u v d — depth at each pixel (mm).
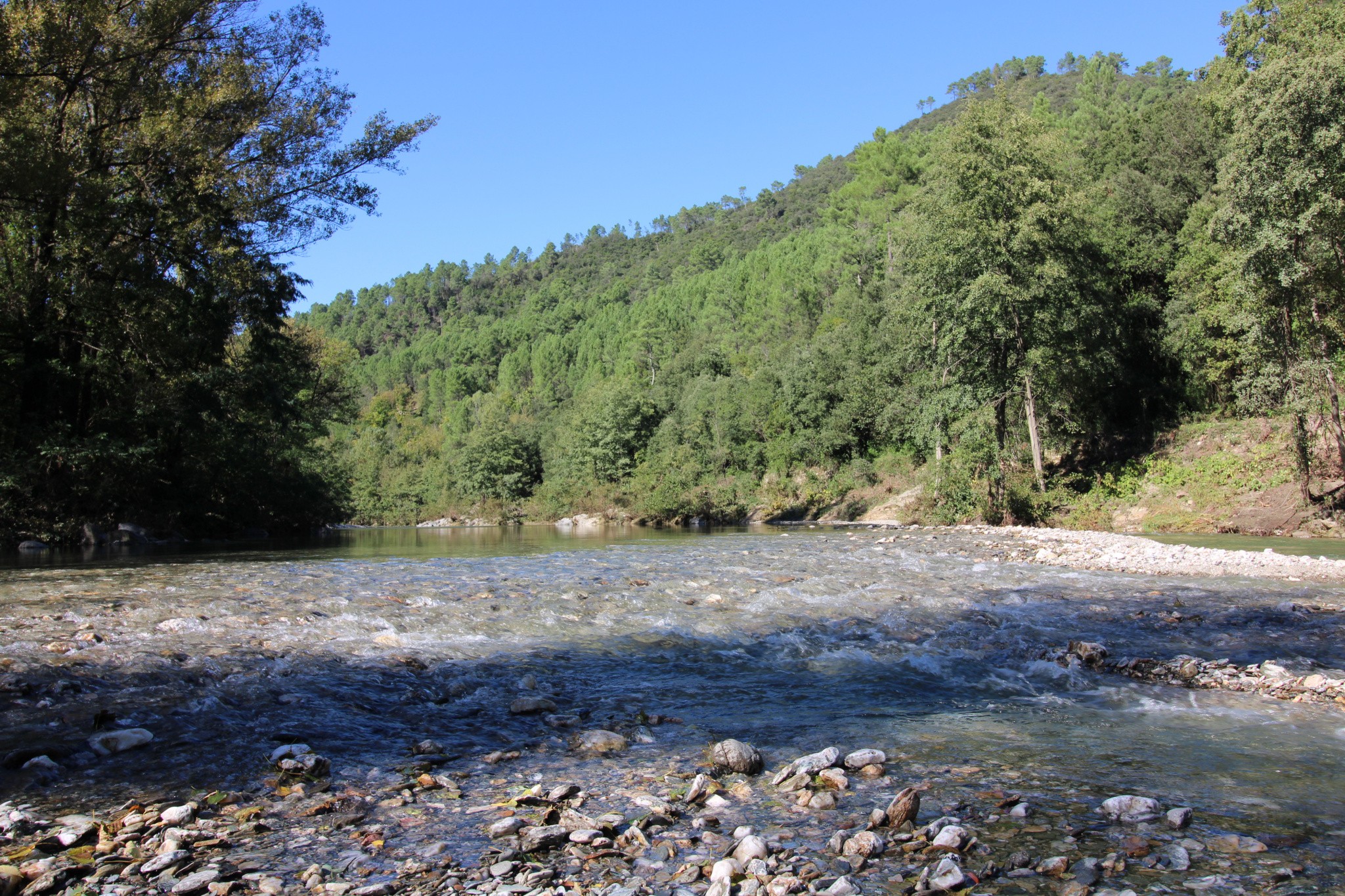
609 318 161125
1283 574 13844
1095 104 73062
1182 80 93750
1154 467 31328
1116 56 147375
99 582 12445
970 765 4828
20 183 18781
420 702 6066
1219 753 5027
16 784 4309
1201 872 3395
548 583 12438
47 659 6758
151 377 23969
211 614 9078
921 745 5219
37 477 21516
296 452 37812
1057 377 32406
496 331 199250
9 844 3637
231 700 5828
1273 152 23109
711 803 4270
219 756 4793
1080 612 10031
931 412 32125
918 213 34344
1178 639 8438
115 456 22078
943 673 7160
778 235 185125
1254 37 31781
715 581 12695
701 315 119062
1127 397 37344
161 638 7781
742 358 77938
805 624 9219
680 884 3369
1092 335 31266
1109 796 4301
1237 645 8125
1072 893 3217
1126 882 3303
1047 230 30109
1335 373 26344
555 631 8758
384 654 7434
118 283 22516
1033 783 4504
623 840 3785
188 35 22938
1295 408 24953
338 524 64000
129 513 24359
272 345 30906
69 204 21016
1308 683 6664
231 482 28906
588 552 20234
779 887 3252
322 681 6434
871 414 48625
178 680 6270
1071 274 30344
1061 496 31469
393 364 194000
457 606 10078
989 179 29688
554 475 70250
